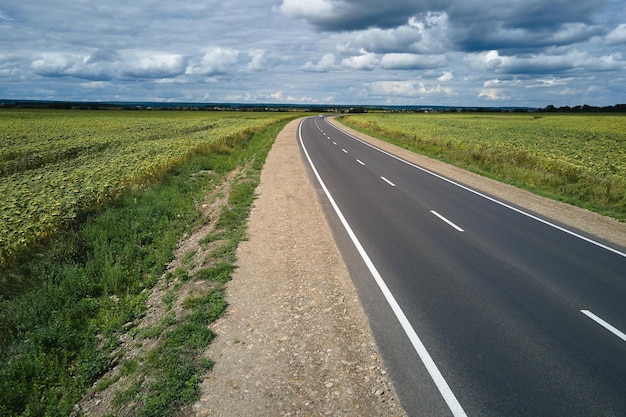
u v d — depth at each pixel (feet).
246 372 15.60
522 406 13.64
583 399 13.98
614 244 30.76
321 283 23.11
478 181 56.13
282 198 44.14
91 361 18.79
